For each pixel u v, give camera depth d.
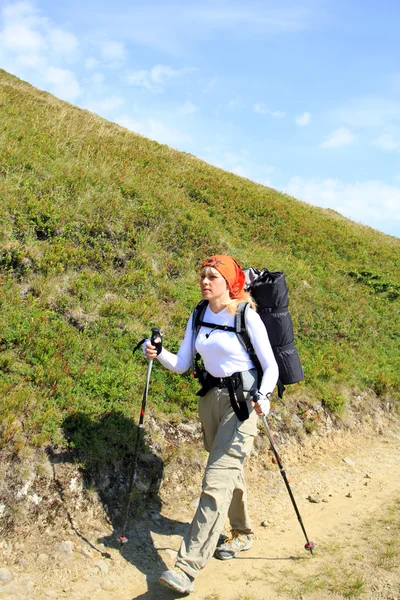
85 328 5.81
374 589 3.39
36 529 3.68
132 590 3.39
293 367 4.04
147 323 6.44
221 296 3.67
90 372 5.07
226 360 3.59
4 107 12.51
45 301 5.82
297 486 5.25
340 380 7.23
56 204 7.62
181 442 5.02
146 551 3.83
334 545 4.05
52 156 9.52
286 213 15.02
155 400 5.26
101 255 7.28
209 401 3.67
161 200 9.76
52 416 4.36
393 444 6.73
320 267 12.05
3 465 3.83
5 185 7.28
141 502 4.34
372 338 9.20
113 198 8.62
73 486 4.02
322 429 6.37
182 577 3.17
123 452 4.48
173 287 7.45
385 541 4.11
